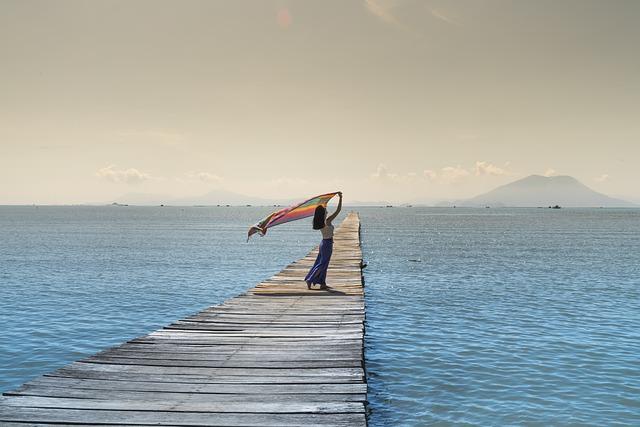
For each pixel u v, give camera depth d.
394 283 23.75
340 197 16.38
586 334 13.73
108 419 5.98
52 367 11.16
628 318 15.76
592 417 8.32
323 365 8.36
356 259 27.12
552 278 25.16
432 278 25.36
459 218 160.12
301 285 17.98
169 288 22.78
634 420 8.20
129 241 54.69
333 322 11.81
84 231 77.44
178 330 10.95
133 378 7.54
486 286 22.67
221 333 10.67
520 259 34.75
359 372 7.98
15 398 6.59
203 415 6.18
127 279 25.39
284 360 8.64
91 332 14.39
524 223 115.62
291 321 11.92
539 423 8.09
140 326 15.26
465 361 11.34
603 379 10.10
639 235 66.81
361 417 6.18
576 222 123.25
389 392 9.46
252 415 6.21
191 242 54.12
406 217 172.38
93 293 21.08
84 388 7.04
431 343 12.89
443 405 8.84
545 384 9.85
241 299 15.05
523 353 11.95
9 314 16.62
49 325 15.13
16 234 67.81
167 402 6.58
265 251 43.62
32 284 23.33
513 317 16.00
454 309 17.38
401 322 15.39
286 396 6.88
